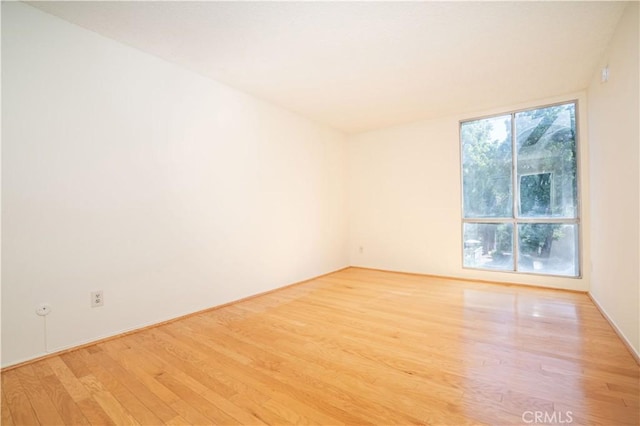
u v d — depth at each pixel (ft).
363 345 7.31
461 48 8.48
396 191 16.22
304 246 14.55
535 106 12.49
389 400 5.13
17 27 6.52
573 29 7.59
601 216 9.36
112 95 7.97
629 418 4.54
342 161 17.40
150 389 5.55
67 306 7.23
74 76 7.32
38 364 6.54
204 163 10.16
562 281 12.05
